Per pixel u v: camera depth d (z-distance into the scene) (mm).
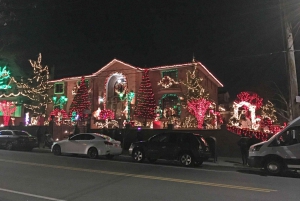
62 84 39375
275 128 23578
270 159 13078
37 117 37750
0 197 7754
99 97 36000
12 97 42125
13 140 22469
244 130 21000
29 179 10281
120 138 23938
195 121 27562
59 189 8781
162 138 16422
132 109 33219
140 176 11336
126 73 34250
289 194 8617
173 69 32188
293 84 15555
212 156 18000
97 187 9141
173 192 8594
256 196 8266
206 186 9578
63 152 19172
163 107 32406
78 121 32156
